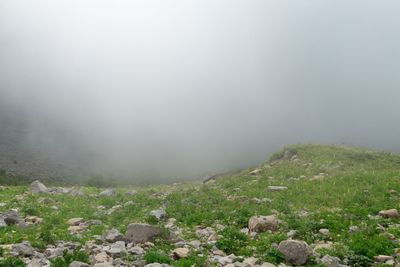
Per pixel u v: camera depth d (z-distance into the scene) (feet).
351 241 51.80
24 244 50.19
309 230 59.26
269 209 77.36
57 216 79.77
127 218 78.59
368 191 85.46
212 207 84.89
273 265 43.65
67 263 43.29
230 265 43.50
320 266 44.01
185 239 59.16
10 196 111.34
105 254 47.60
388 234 53.93
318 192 90.43
